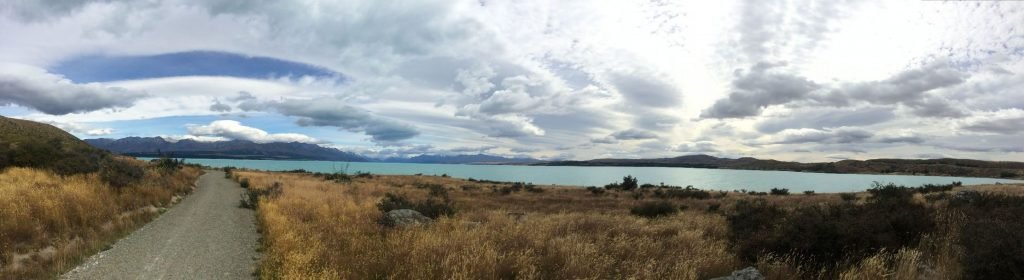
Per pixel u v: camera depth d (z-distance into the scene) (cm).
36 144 2423
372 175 8319
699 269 680
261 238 1202
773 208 1188
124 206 1583
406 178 7662
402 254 801
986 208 1146
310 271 731
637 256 786
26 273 771
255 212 1859
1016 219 838
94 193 1577
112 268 851
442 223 1305
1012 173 16450
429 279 655
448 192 4156
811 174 18075
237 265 905
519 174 15862
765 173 18975
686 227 1191
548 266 736
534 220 1402
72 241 1009
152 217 1562
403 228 1277
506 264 713
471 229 1152
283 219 1341
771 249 754
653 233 1098
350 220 1450
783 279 634
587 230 1179
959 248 632
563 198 3722
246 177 4481
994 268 512
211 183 3938
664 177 13562
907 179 13162
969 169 19012
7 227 941
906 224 785
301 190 2811
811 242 712
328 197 2378
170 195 2206
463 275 639
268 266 829
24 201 1179
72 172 2267
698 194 4212
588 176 14100
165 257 955
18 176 1900
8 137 2522
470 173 16750
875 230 752
